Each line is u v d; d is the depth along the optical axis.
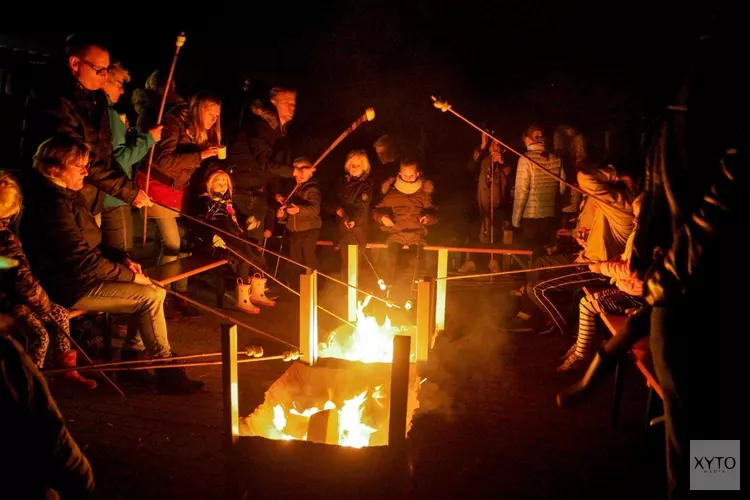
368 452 3.27
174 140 5.65
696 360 2.13
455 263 8.40
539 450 3.72
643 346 3.81
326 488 3.09
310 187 7.04
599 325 5.84
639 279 2.60
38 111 4.32
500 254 8.17
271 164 6.93
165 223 5.82
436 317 5.68
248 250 6.40
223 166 6.71
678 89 2.39
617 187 4.89
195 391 4.46
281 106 6.94
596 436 3.91
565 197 7.71
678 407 2.19
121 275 4.19
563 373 4.84
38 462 2.05
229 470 3.16
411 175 7.22
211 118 5.86
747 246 2.03
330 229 9.15
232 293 7.12
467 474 3.44
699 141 2.23
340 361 4.44
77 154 4.03
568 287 5.28
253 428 3.90
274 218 7.35
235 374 3.19
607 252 5.01
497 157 8.04
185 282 6.21
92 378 4.54
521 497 3.25
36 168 4.04
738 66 2.13
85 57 4.40
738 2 2.14
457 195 10.36
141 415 4.05
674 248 2.20
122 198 4.56
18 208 3.77
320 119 11.04
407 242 7.29
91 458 3.52
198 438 3.77
